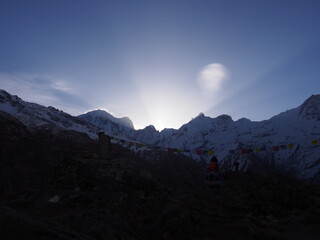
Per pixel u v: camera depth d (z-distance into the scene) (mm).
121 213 14414
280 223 16891
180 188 23078
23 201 14328
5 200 14469
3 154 56000
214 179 22781
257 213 19078
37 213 12906
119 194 16469
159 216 15000
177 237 13305
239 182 27234
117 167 20000
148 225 13969
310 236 14531
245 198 21734
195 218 15398
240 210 18984
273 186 24984
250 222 15539
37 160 61812
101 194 16062
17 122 87938
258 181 27156
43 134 107375
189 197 19391
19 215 9258
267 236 14016
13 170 44469
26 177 38125
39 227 8711
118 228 12578
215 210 17766
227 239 13211
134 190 17578
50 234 8562
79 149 85062
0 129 71625
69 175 17516
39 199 14852
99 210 14047
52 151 75188
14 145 66250
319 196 22828
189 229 14102
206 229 14312
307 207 20531
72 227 11352
